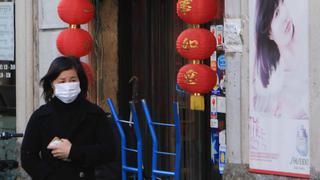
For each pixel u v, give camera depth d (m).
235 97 11.34
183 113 13.56
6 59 14.96
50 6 14.12
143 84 14.11
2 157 15.01
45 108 8.23
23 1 14.48
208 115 13.07
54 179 8.05
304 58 10.43
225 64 11.69
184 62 13.52
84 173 8.14
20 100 14.65
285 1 10.59
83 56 13.12
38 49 14.38
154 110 14.01
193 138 13.38
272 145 10.88
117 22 14.10
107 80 14.10
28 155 8.13
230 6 11.30
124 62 14.21
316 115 10.38
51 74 8.07
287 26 10.58
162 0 13.83
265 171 11.00
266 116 10.92
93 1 13.91
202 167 13.21
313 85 10.37
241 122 11.33
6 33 14.91
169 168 13.95
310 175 10.49
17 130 14.72
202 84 11.20
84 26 13.91
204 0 11.02
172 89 13.73
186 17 11.19
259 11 10.93
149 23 14.03
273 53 10.77
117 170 11.59
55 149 7.93
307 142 10.49
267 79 10.87
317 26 10.28
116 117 11.52
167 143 13.91
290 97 10.62
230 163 11.48
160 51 13.89
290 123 10.65
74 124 8.15
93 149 8.06
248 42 11.15
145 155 14.12
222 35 12.45
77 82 8.10
